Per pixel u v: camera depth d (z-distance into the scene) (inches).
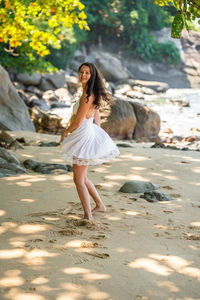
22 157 307.3
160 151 366.0
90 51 1798.7
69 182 243.9
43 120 616.4
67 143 175.9
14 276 120.7
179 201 217.2
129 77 1672.0
